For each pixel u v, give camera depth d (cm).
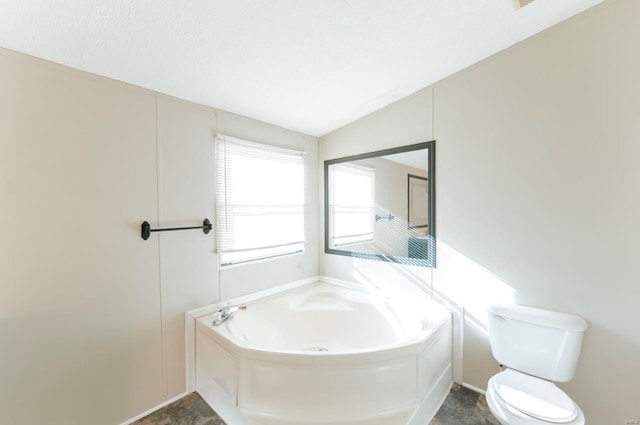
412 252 234
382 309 233
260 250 250
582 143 161
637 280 148
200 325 199
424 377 169
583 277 162
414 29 157
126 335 176
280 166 268
